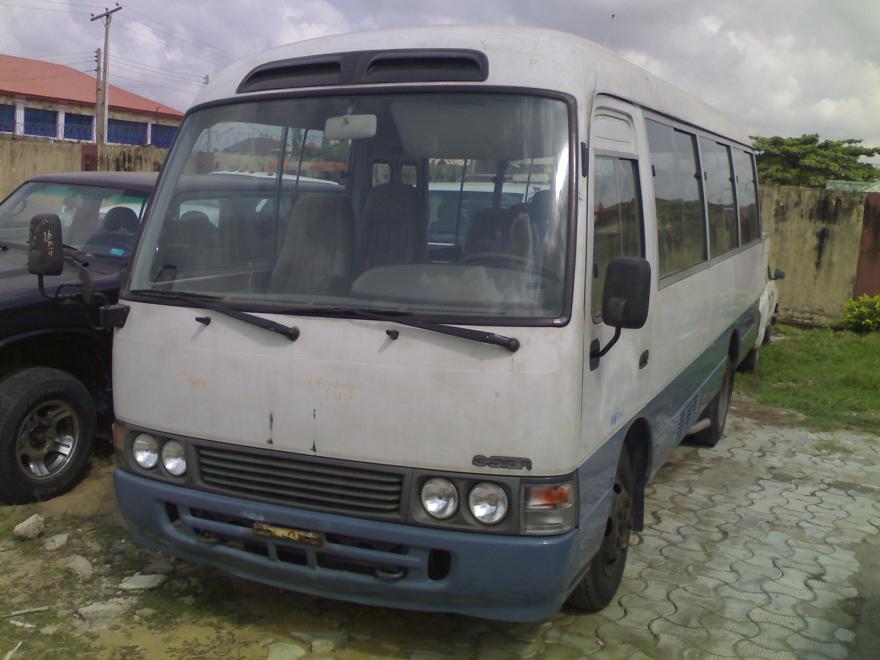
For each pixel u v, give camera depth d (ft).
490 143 12.34
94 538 16.89
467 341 11.35
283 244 13.16
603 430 12.87
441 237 12.44
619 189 14.01
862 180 103.91
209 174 14.07
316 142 13.33
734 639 14.16
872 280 44.86
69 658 12.84
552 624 14.38
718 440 25.84
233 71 14.80
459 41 13.17
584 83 12.69
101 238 21.94
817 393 31.81
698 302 19.63
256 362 12.26
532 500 11.32
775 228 46.21
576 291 11.64
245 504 12.43
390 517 11.72
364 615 14.37
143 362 13.19
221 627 13.85
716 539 18.39
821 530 19.11
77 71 189.88
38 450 18.47
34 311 18.35
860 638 14.39
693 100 21.26
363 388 11.69
